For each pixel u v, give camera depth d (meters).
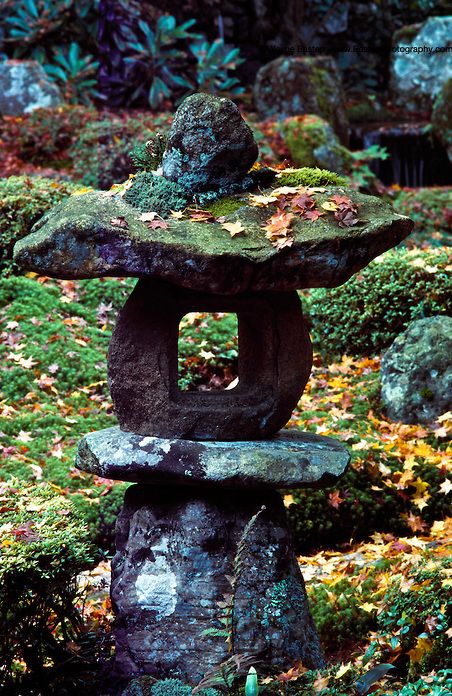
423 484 5.63
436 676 3.45
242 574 3.60
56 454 5.84
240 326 3.84
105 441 3.66
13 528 3.62
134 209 3.46
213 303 3.64
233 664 3.39
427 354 6.47
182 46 14.29
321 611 4.24
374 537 5.42
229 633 3.46
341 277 3.50
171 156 3.59
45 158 11.06
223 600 3.57
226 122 3.54
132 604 3.64
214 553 3.61
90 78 13.65
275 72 12.85
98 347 7.38
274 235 3.41
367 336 7.55
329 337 7.65
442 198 11.28
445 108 12.87
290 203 3.55
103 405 6.62
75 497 5.43
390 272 7.50
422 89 14.93
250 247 3.36
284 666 3.60
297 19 15.02
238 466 3.47
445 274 7.34
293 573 3.74
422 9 16.28
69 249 3.35
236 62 13.52
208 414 3.66
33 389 6.68
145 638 3.62
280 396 3.71
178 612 3.59
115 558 3.78
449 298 7.32
